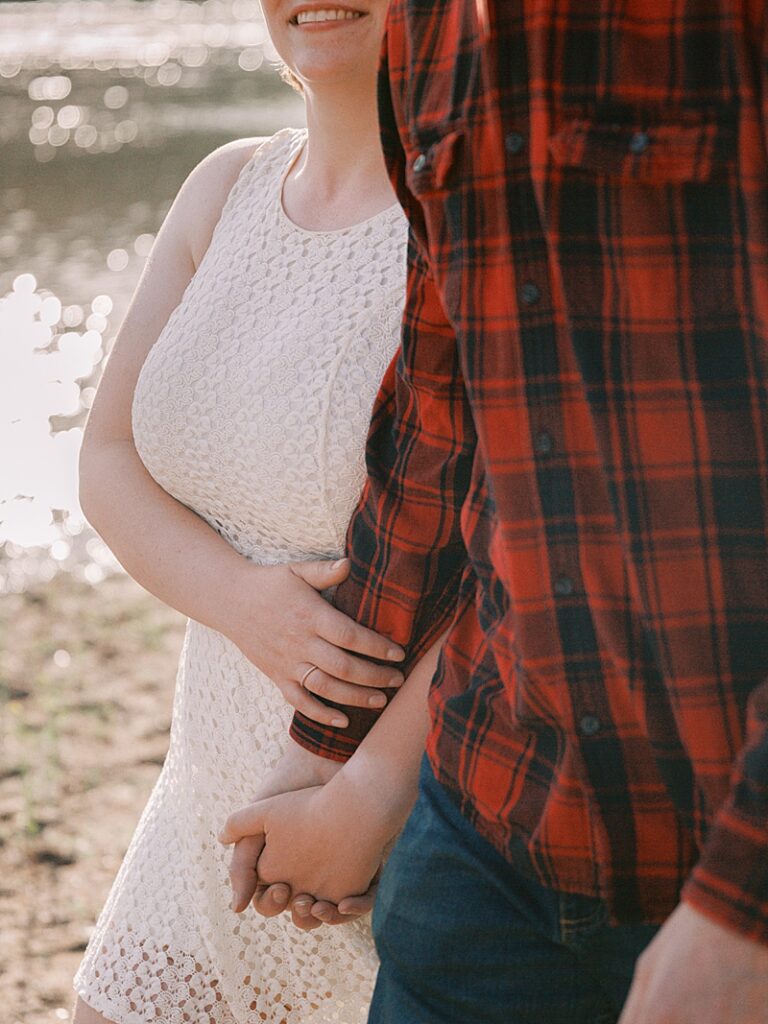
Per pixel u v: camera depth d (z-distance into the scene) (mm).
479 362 1473
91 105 25391
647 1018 1163
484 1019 1626
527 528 1447
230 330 2184
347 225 2166
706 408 1334
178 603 2209
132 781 4293
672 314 1340
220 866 2254
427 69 1535
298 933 2176
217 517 2236
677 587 1349
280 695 2156
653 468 1351
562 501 1424
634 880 1473
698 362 1335
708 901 1150
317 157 2215
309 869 1989
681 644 1351
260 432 2096
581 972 1586
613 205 1354
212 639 2244
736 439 1326
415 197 1626
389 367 1972
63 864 3838
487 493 1645
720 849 1155
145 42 43188
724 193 1316
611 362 1359
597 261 1366
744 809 1149
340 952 2162
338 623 2002
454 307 1494
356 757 1979
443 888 1645
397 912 1687
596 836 1462
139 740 4570
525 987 1604
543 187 1375
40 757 4453
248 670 2182
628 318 1354
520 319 1432
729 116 1315
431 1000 1668
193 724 2281
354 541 2020
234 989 2229
